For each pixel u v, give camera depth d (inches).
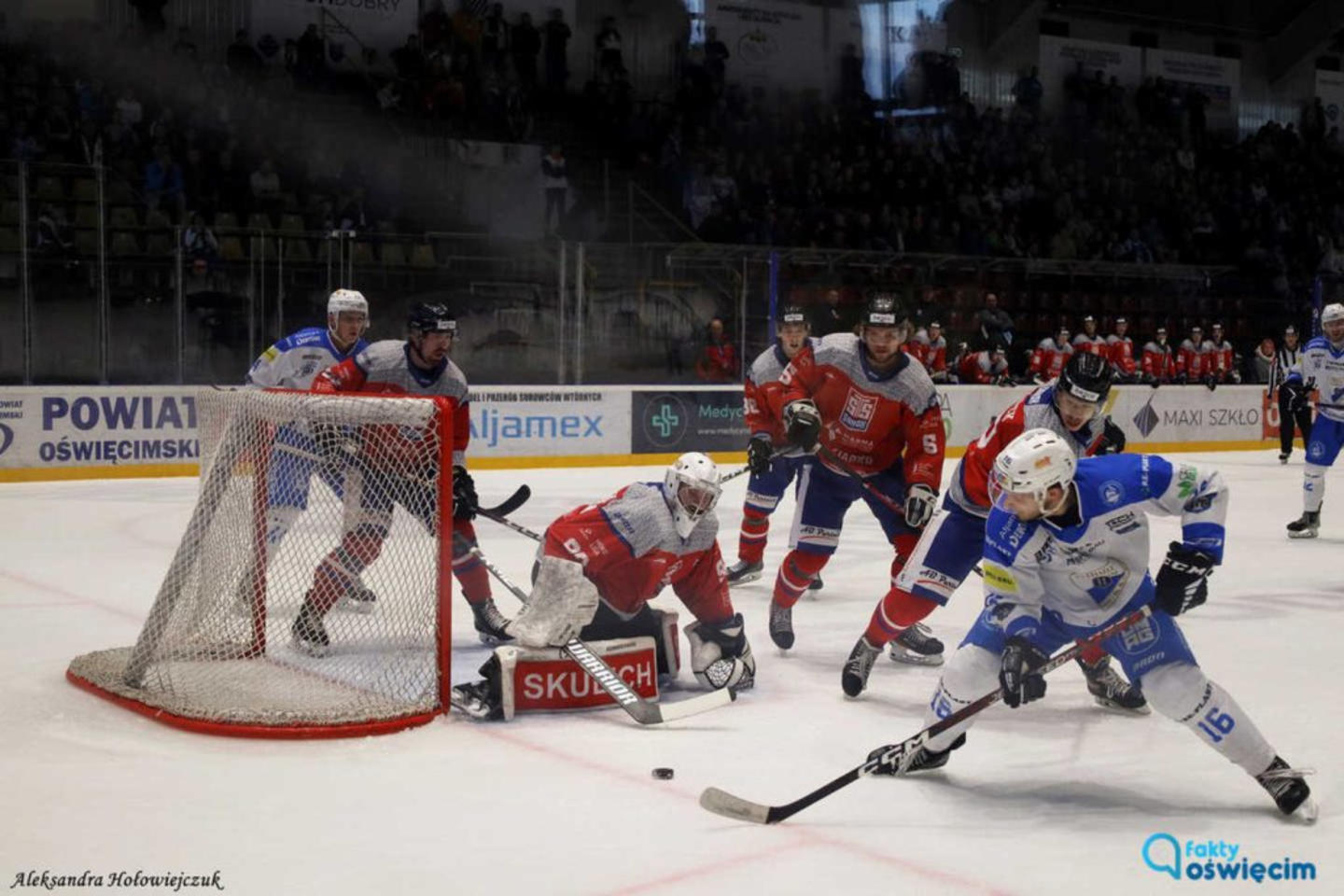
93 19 709.9
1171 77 1087.0
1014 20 1015.0
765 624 279.6
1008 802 163.2
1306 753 185.3
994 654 162.2
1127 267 818.8
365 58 796.6
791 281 701.3
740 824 153.0
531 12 853.8
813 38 950.4
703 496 195.5
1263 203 1032.2
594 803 159.6
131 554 356.5
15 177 591.5
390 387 239.1
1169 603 151.5
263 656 220.1
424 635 203.5
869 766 157.2
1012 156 959.6
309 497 217.0
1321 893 134.3
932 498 232.1
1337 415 419.5
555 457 624.1
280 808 155.8
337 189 733.9
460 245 642.8
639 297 649.6
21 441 522.3
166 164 661.9
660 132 849.5
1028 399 197.6
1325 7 1096.2
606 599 208.5
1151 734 196.4
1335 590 328.5
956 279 771.4
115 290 554.3
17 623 262.8
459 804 158.4
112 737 183.2
